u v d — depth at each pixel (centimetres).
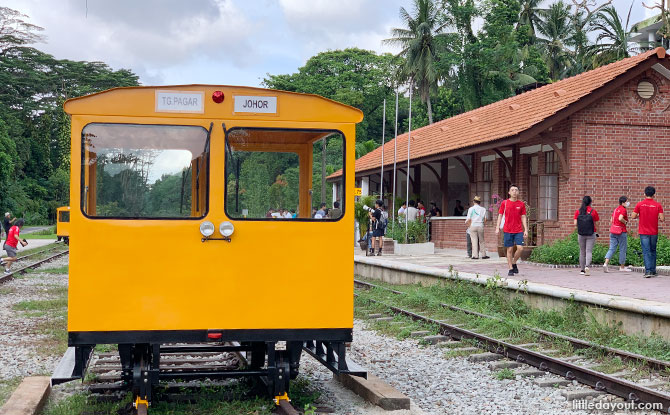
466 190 3397
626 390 775
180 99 678
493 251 2506
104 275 659
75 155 661
